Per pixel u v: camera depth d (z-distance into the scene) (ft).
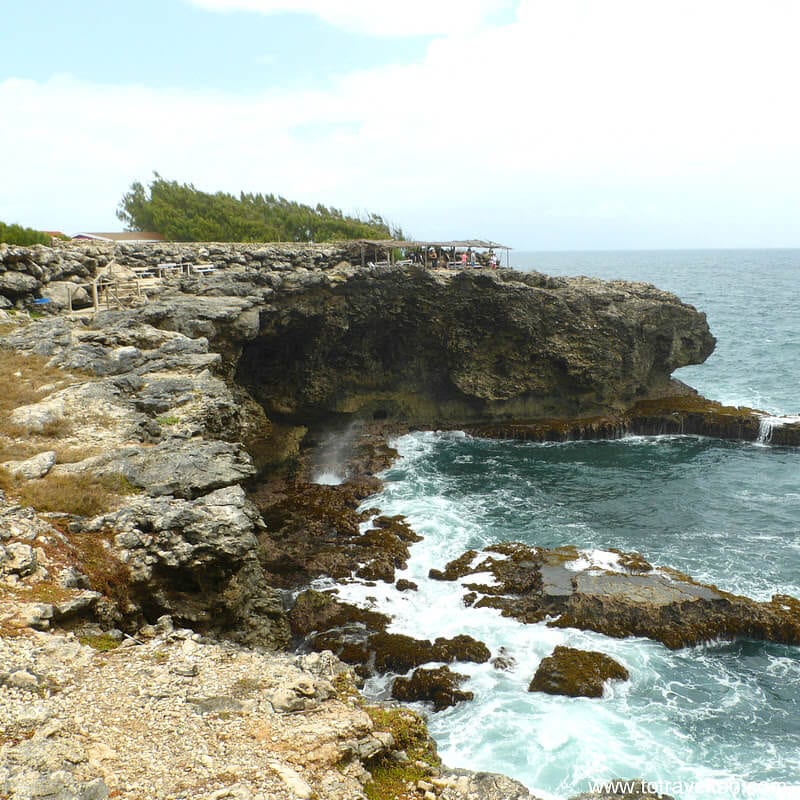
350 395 195.42
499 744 74.79
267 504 140.87
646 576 104.12
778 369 269.23
